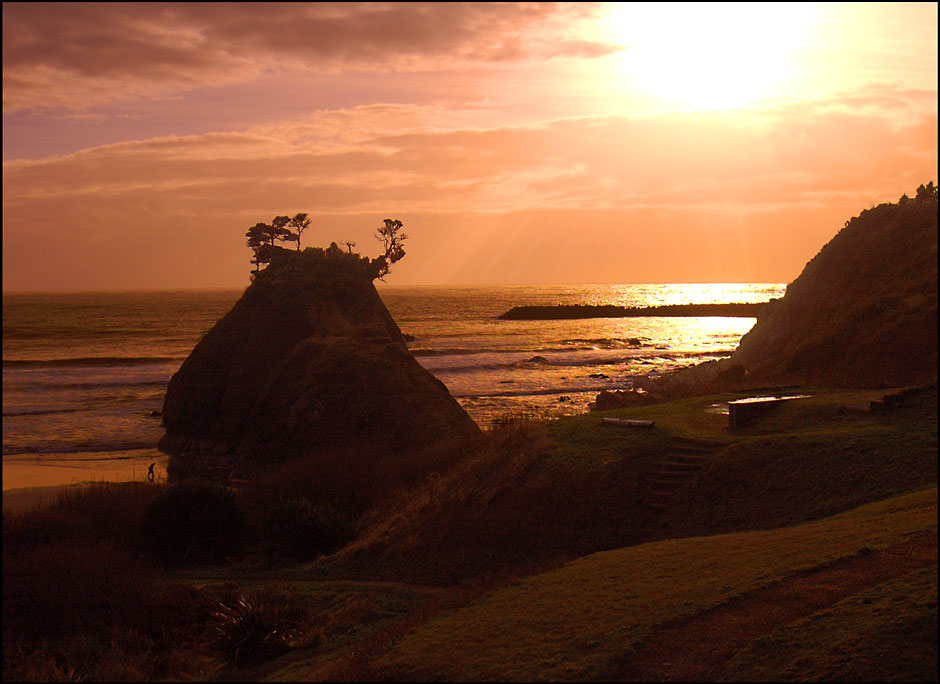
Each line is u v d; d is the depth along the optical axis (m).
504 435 26.33
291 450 48.25
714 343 117.81
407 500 25.00
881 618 8.87
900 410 22.55
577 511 19.66
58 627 16.20
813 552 12.22
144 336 132.50
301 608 16.20
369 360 49.00
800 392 29.28
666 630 9.87
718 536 15.84
